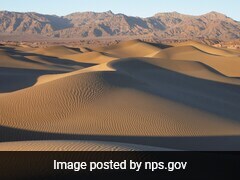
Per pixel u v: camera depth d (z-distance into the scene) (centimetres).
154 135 2223
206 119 2580
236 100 4066
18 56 7969
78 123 2362
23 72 5691
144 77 4347
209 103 3484
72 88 2886
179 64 5759
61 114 2512
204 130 2347
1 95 2977
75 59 9250
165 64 5612
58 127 2300
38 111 2552
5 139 2145
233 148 2053
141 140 2147
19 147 1406
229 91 4475
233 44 17412
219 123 2534
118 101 2756
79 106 2628
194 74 5444
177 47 8569
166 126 2352
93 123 2362
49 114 2511
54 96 2755
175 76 4672
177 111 2669
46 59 8162
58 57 9606
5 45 14238
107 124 2352
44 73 5950
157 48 11131
